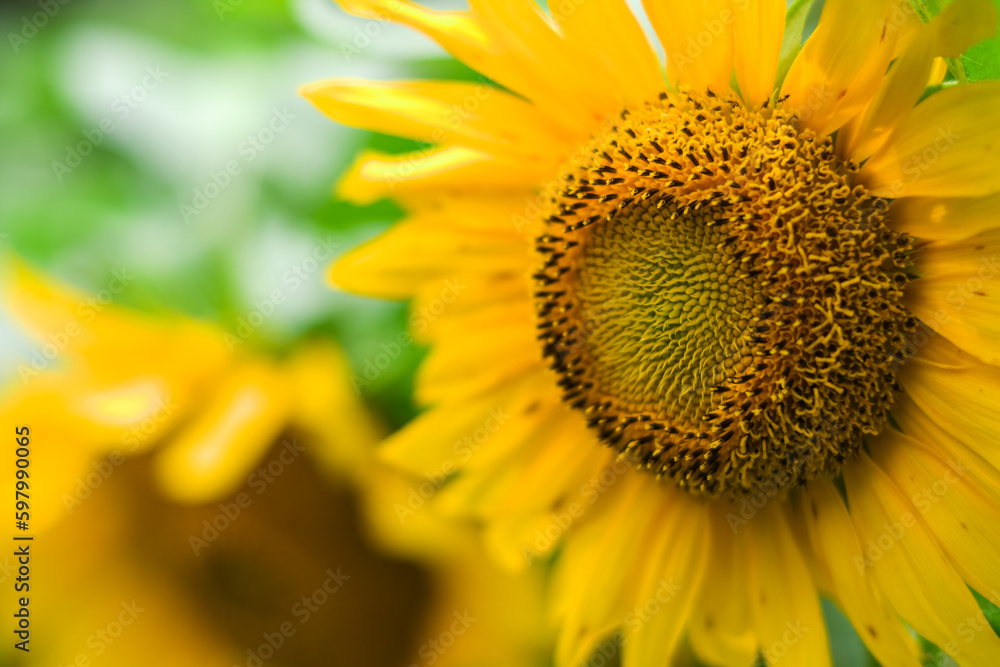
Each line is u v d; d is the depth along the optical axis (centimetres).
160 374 76
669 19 72
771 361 72
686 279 73
